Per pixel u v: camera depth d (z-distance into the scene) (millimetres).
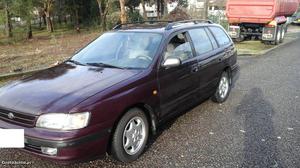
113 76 4242
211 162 4148
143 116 4293
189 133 5055
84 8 36719
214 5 33562
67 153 3477
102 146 3732
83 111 3539
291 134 5016
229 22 17016
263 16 15703
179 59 4562
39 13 37656
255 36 17703
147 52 4727
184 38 5332
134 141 4184
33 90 3971
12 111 3695
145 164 4113
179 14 23125
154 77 4457
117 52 4977
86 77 4258
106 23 29562
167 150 4480
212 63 5867
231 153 4383
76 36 25938
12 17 26219
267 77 9203
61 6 36188
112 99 3803
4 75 8719
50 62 11984
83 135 3527
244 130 5176
